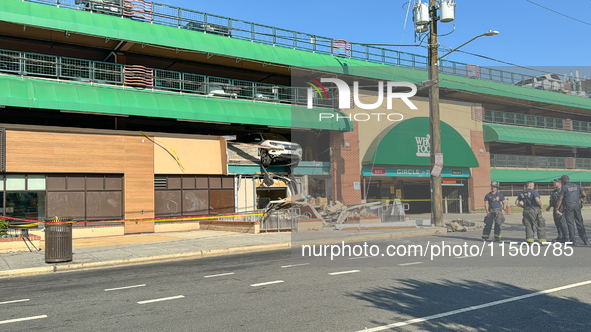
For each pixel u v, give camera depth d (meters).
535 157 42.59
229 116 26.38
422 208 38.31
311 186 30.45
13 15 20.86
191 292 8.14
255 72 32.00
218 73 32.00
